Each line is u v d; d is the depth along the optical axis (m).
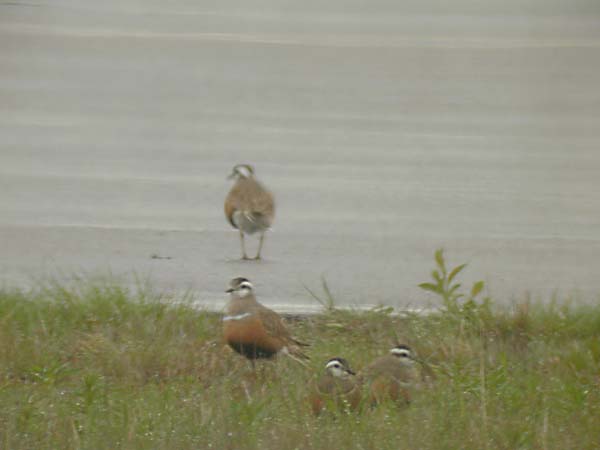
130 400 9.26
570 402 9.35
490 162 20.03
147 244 15.33
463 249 15.38
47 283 13.35
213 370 10.58
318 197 17.86
